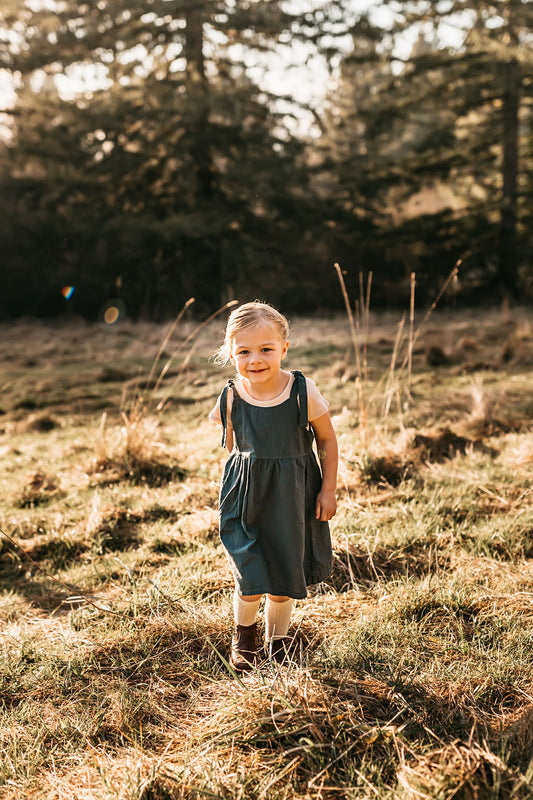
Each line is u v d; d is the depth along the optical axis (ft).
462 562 11.09
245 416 8.00
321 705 7.25
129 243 64.90
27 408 29.14
